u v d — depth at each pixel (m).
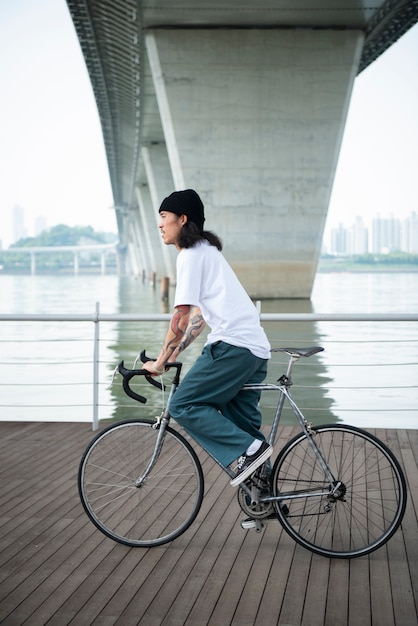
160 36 24.25
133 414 8.34
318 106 24.81
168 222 3.52
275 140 24.95
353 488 3.52
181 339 3.46
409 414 8.28
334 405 8.76
